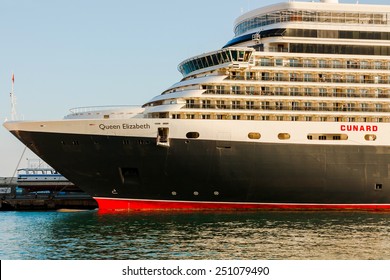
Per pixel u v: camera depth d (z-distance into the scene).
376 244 51.69
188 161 68.62
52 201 92.12
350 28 75.75
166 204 72.06
